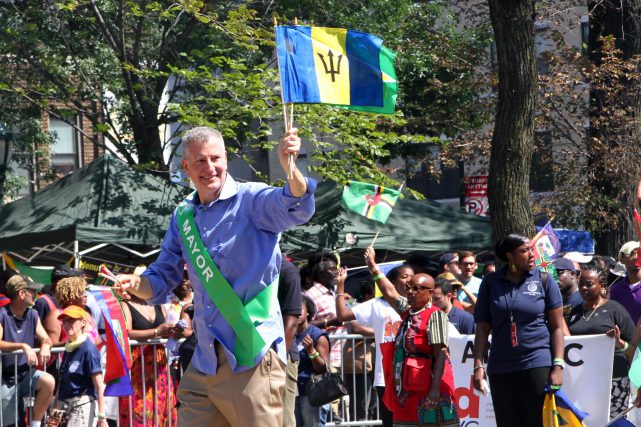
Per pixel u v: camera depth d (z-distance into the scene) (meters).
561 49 24.08
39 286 11.30
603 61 21.91
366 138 19.23
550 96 22.72
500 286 9.09
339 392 9.96
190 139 5.39
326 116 18.66
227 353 5.32
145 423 10.62
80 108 23.44
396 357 9.43
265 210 5.32
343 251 16.95
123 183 15.55
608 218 21.36
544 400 8.84
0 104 23.27
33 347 10.70
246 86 18.95
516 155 13.97
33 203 15.62
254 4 24.03
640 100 21.77
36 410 10.38
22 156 26.19
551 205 22.72
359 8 25.38
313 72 6.20
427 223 16.86
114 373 9.98
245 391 5.33
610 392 9.62
